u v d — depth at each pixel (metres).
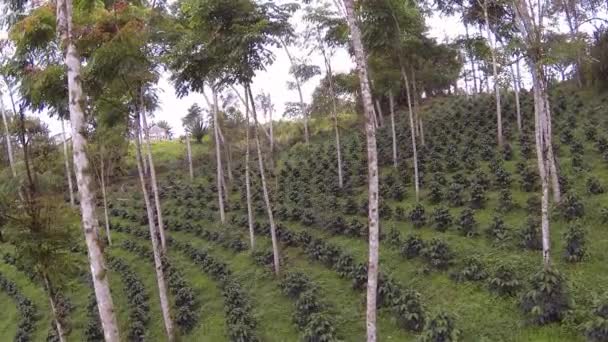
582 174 15.73
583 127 19.58
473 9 17.75
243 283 16.08
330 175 23.02
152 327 15.45
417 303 11.47
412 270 13.59
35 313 18.58
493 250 13.20
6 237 11.52
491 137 21.50
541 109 12.34
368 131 9.98
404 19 17.03
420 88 26.80
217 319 14.58
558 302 10.12
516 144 20.30
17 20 12.68
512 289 11.35
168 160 39.91
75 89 9.54
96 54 11.86
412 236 14.30
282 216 20.36
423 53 20.27
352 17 10.28
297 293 14.18
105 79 12.88
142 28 12.05
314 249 16.20
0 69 13.88
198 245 20.72
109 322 9.06
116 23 12.09
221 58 15.38
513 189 16.28
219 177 22.72
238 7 14.72
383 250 15.02
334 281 14.43
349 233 16.72
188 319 14.82
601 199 13.83
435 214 15.41
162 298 13.75
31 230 11.45
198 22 14.85
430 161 20.80
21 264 12.12
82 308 18.19
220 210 22.44
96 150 21.66
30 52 12.38
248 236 19.72
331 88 23.08
